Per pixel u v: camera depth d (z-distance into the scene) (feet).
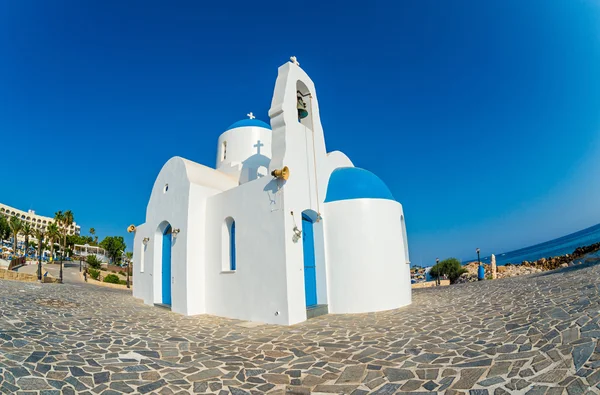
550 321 23.40
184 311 41.52
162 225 50.98
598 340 17.20
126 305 47.57
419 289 69.21
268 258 36.47
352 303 40.55
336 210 42.86
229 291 39.96
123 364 20.71
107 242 240.32
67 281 107.24
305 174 41.04
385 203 43.75
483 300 39.88
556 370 15.89
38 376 17.10
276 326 33.78
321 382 18.97
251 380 19.40
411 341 25.46
